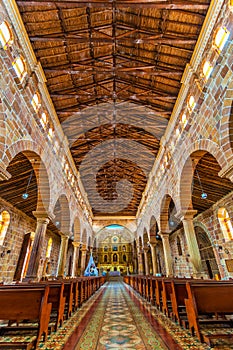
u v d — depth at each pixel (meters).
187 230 9.27
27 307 3.49
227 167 5.96
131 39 7.87
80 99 11.18
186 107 9.01
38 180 9.73
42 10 6.96
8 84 6.21
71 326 4.45
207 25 6.79
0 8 5.75
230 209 11.05
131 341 3.49
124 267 34.06
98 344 3.36
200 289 3.69
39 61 8.44
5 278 11.66
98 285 15.36
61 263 13.23
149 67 9.16
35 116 8.11
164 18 7.43
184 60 8.62
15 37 6.57
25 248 13.68
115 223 28.39
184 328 4.20
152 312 5.87
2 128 5.98
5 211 11.60
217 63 6.34
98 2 6.66
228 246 11.33
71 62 9.18
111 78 10.80
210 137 6.94
